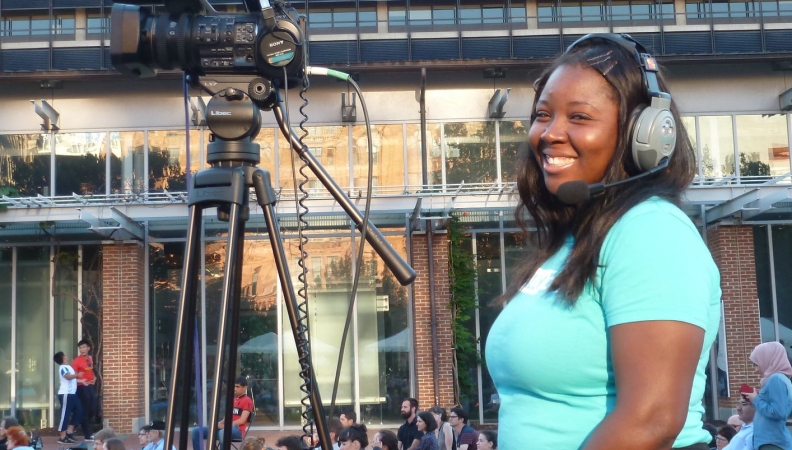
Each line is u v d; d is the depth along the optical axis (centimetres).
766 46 1591
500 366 149
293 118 1600
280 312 1580
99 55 1577
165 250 1603
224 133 233
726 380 1491
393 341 1583
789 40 1589
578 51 158
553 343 139
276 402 1563
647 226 135
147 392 1555
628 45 155
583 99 149
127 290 1532
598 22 1602
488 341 157
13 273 1578
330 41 1591
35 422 1548
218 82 234
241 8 1491
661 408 122
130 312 1527
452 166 1597
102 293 1557
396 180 1593
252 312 1580
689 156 160
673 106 161
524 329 144
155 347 1577
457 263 1534
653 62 156
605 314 135
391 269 223
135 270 1539
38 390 1557
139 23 232
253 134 238
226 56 231
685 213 147
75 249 1574
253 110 233
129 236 1548
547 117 156
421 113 1531
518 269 177
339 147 1599
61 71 1553
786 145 1596
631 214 139
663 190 146
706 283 131
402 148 1603
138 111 1605
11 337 1566
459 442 920
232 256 223
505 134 1608
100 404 1517
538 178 172
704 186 1435
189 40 231
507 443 146
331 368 1576
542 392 142
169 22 232
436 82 1614
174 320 1582
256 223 1595
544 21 1602
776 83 1606
